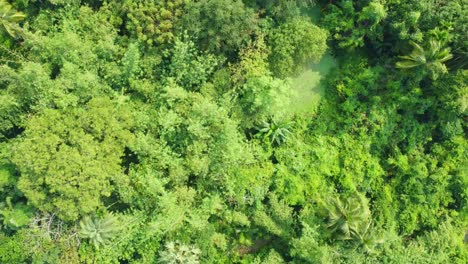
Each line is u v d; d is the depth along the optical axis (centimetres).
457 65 2819
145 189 2670
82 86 2617
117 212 2694
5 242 2542
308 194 2930
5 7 2648
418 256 2944
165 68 2797
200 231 2752
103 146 2538
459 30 2706
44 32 2766
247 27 2702
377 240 2834
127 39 2758
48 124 2500
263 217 2853
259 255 2969
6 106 2577
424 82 2941
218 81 2792
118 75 2736
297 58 2820
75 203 2488
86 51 2673
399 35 2736
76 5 2756
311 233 2819
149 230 2628
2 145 2645
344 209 2764
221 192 2864
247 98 2803
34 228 2538
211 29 2644
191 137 2730
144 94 2759
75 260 2597
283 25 2811
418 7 2675
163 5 2634
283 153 2928
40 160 2420
